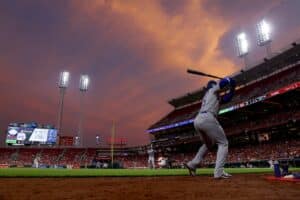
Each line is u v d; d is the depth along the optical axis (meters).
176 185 6.37
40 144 59.59
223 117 53.19
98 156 68.69
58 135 68.12
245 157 44.38
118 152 70.06
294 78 40.78
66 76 65.31
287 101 43.72
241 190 5.37
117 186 6.22
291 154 37.09
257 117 49.16
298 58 45.94
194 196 4.59
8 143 57.72
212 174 11.04
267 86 46.81
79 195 4.77
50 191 5.34
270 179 8.28
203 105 8.94
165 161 48.09
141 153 67.94
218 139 8.58
